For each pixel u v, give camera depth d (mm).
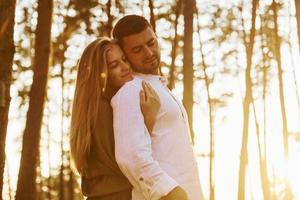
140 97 3008
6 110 4125
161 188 2887
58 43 15883
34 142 8438
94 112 3068
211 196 15875
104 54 3127
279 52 15391
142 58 3162
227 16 16359
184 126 3137
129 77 3154
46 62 8602
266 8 16094
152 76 3205
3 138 4105
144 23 3176
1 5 4184
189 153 3092
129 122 2953
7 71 4152
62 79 16875
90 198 3125
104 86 3107
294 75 16016
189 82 10172
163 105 3062
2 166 4117
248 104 13367
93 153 3104
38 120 8469
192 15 10359
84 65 3145
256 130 16844
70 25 15359
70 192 19234
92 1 15016
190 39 10281
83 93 3109
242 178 13117
